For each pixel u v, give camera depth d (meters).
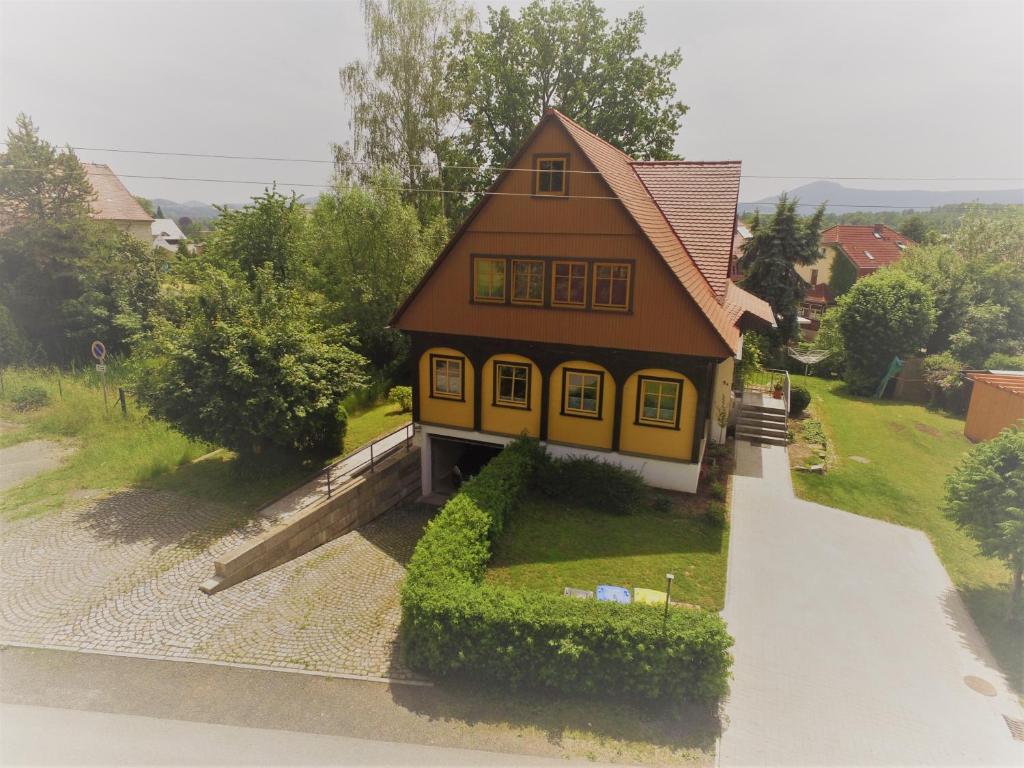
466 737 7.93
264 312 15.95
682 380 14.77
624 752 7.73
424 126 33.09
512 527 13.79
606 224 14.47
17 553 12.48
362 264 28.05
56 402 22.03
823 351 33.62
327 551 14.10
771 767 7.57
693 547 13.05
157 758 7.52
